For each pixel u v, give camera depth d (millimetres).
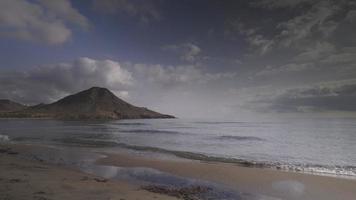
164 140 38250
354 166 17719
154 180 13492
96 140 37375
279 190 11828
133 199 9141
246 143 34375
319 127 81312
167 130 69000
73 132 57688
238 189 11930
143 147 28500
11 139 38062
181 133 56094
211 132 60250
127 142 34719
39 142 33719
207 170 15938
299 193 11406
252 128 79812
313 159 21109
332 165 18250
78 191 9812
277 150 26953
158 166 17172
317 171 16109
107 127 87625
